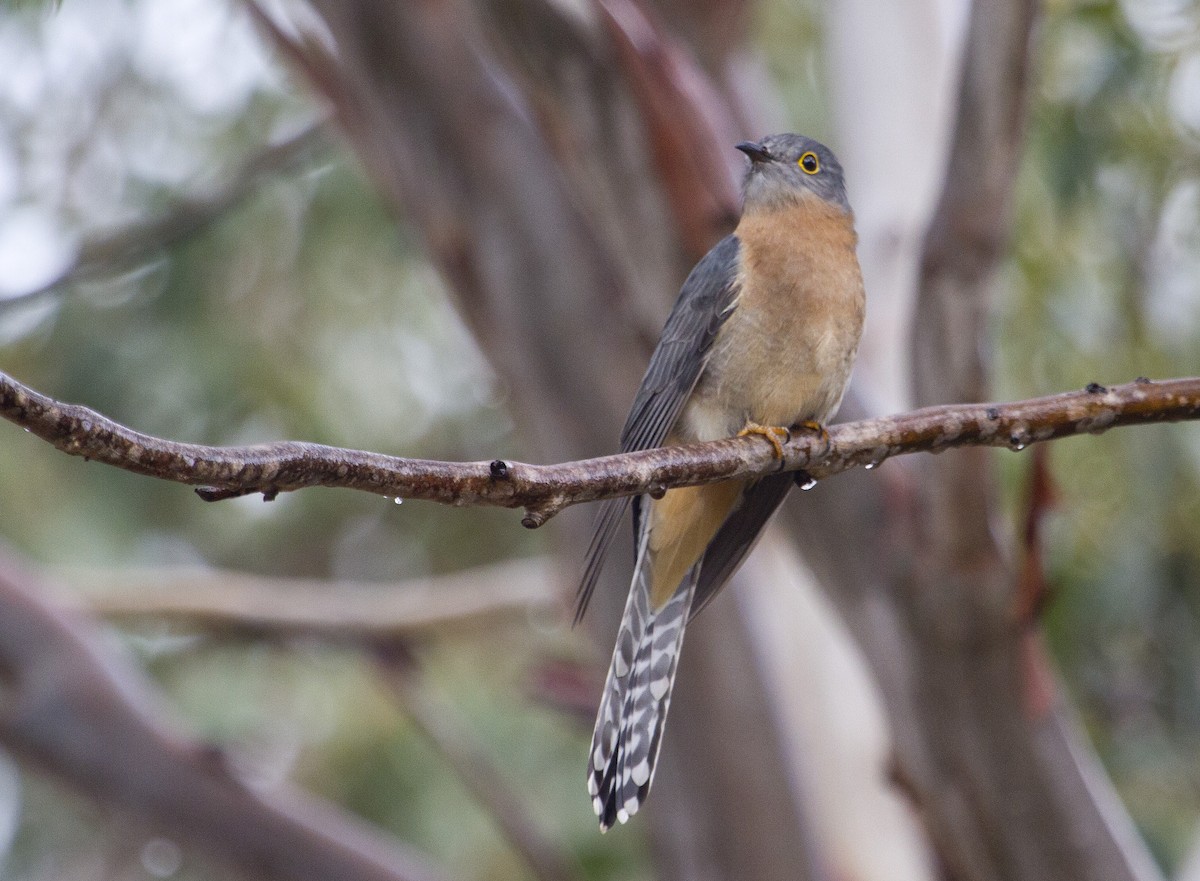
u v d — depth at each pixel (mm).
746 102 11156
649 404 8016
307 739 15516
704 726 9859
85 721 10984
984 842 8711
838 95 12977
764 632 10109
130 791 10891
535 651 14375
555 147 9086
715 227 8758
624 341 9789
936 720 8562
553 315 9859
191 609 12758
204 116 15531
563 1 8539
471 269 10234
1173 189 11750
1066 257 12352
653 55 8602
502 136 10055
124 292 15500
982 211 7730
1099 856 8508
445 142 10086
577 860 14469
